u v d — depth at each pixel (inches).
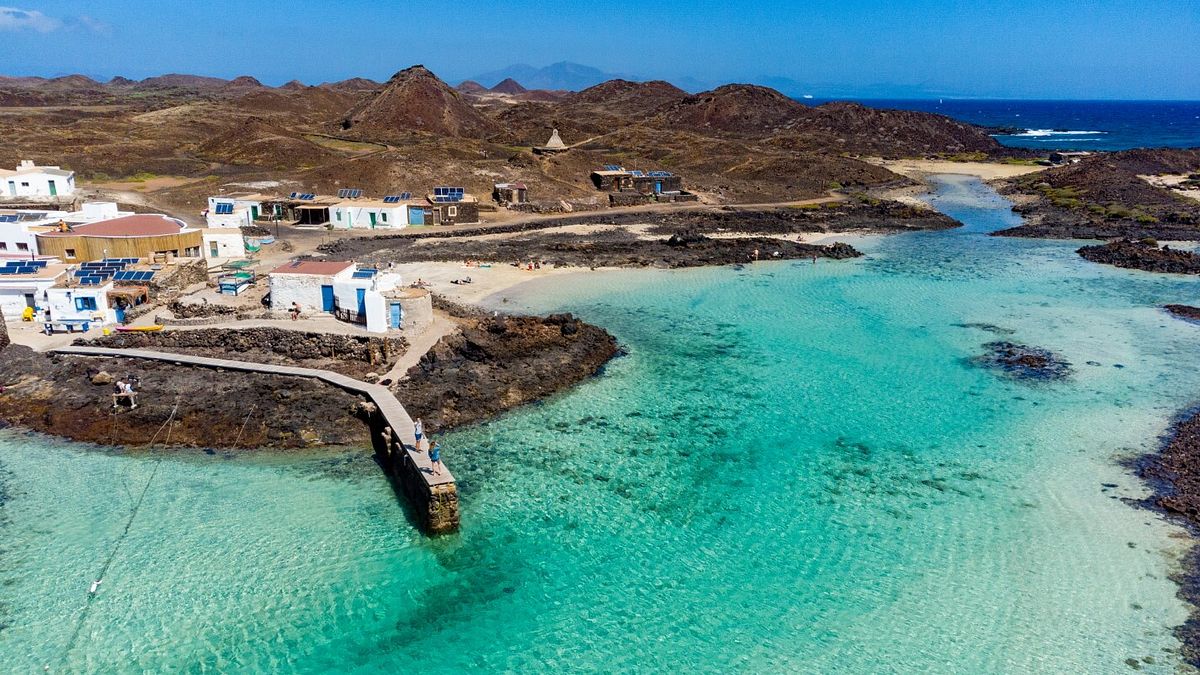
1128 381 1843.0
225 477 1357.0
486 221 3865.7
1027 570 1119.6
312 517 1245.1
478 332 1956.2
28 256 2359.7
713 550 1180.5
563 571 1130.0
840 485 1374.3
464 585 1095.6
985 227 4084.6
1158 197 4488.2
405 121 7047.2
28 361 1689.2
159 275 2155.5
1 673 909.8
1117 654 951.0
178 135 5762.8
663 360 2011.6
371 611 1038.4
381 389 1600.6
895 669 936.3
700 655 965.8
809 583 1101.1
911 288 2751.0
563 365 1881.2
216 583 1079.6
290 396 1578.5
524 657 963.3
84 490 1301.7
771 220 4020.7
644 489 1355.8
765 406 1723.7
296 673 931.3
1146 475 1389.0
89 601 1035.9
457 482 1360.7
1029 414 1667.1
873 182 5610.2
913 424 1626.5
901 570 1126.4
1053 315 2396.7
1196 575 1099.9
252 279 2304.4
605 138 7244.1
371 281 1955.0
